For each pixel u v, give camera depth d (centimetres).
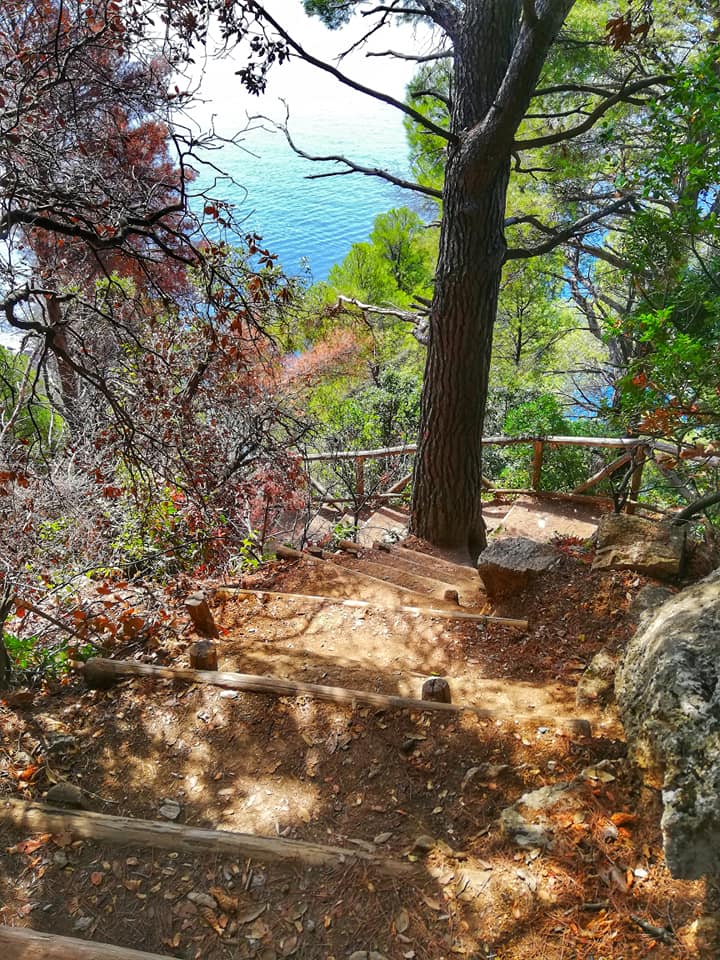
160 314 627
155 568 679
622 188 838
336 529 1058
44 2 500
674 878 240
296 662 446
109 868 289
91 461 639
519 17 703
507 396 1641
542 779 323
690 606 324
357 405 1353
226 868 288
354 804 326
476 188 707
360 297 1496
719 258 756
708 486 752
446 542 873
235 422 799
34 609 484
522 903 259
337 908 270
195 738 369
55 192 423
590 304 1641
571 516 1008
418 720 368
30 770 346
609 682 393
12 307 425
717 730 249
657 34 895
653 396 584
